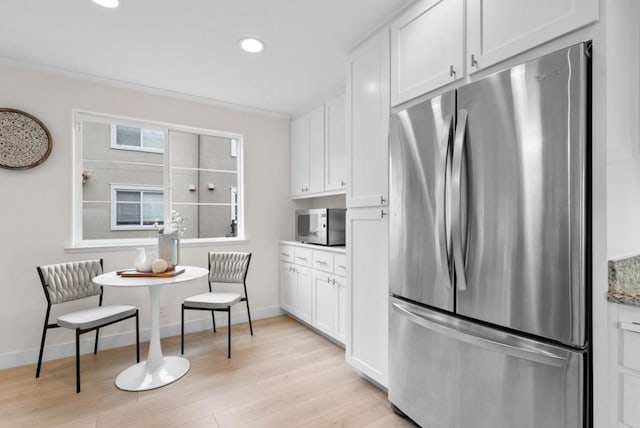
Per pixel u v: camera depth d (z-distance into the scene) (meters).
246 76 2.63
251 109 3.38
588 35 1.03
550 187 1.08
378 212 1.91
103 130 4.22
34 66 2.39
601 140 0.99
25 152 2.36
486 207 1.27
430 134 1.51
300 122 3.47
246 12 1.79
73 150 2.57
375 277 1.94
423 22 1.62
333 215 2.86
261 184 3.48
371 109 1.97
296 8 1.76
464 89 1.35
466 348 1.37
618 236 1.03
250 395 1.96
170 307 2.95
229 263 2.98
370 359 1.98
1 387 2.04
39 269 2.15
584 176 1.01
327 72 2.56
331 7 1.75
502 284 1.21
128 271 2.27
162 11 1.78
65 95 2.53
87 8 1.75
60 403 1.87
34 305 2.40
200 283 3.09
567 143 1.04
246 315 3.33
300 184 3.46
